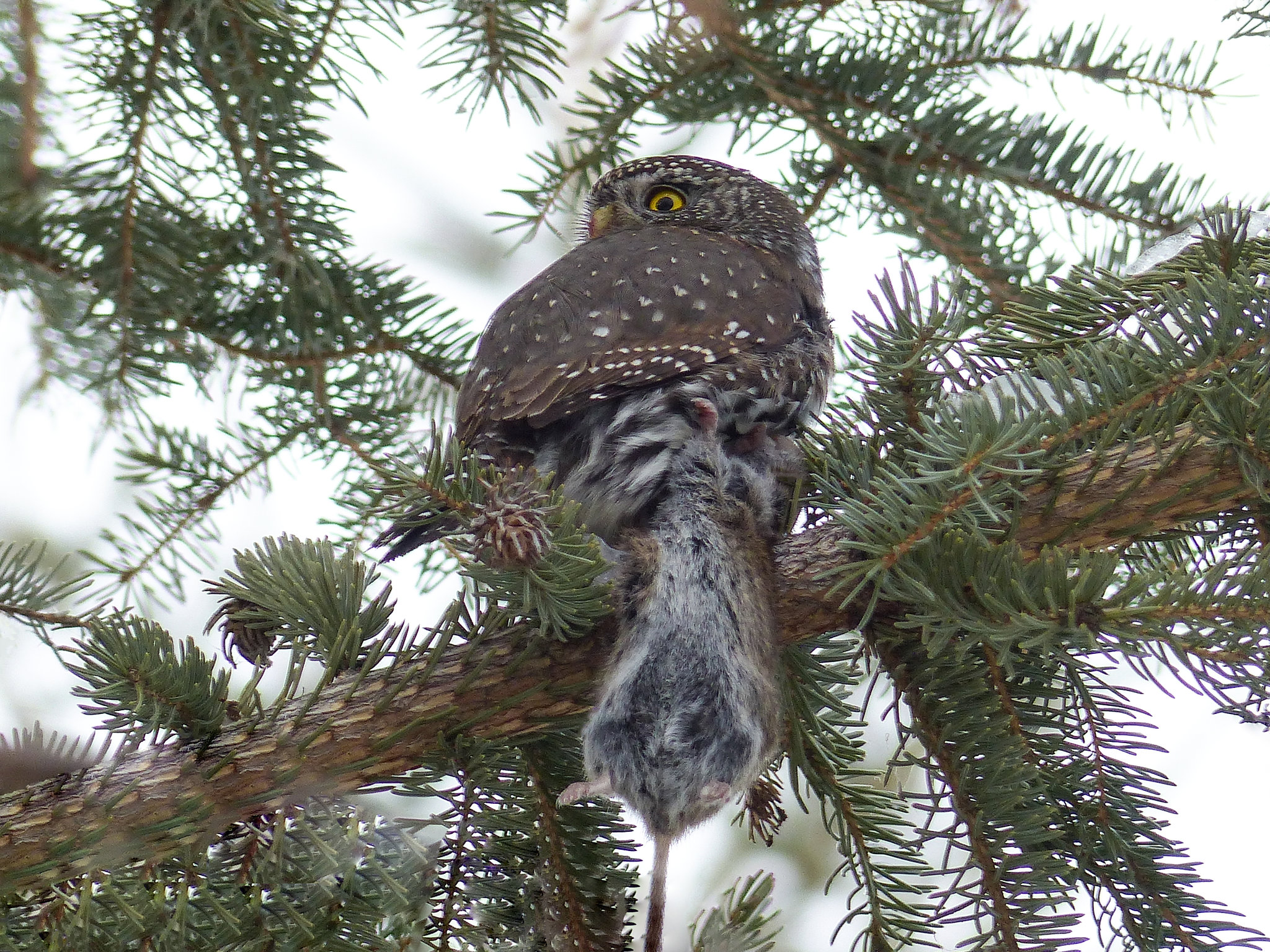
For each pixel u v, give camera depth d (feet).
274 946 14.65
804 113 15.16
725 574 14.76
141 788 14.69
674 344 14.99
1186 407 14.75
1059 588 14.60
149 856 14.69
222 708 14.71
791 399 15.03
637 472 14.90
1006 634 14.61
